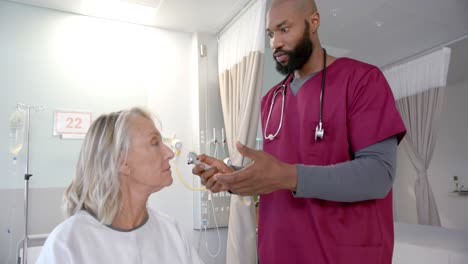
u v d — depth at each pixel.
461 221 4.96
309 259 0.98
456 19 3.21
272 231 1.09
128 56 3.15
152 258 1.00
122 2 2.81
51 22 2.88
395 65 4.36
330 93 1.01
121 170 0.98
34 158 2.69
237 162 2.63
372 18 3.14
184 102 3.31
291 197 1.04
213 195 3.15
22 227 2.58
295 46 1.04
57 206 2.71
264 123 1.27
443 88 3.88
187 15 3.03
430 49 3.93
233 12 2.97
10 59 2.70
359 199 0.85
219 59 3.31
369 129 0.90
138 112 1.06
